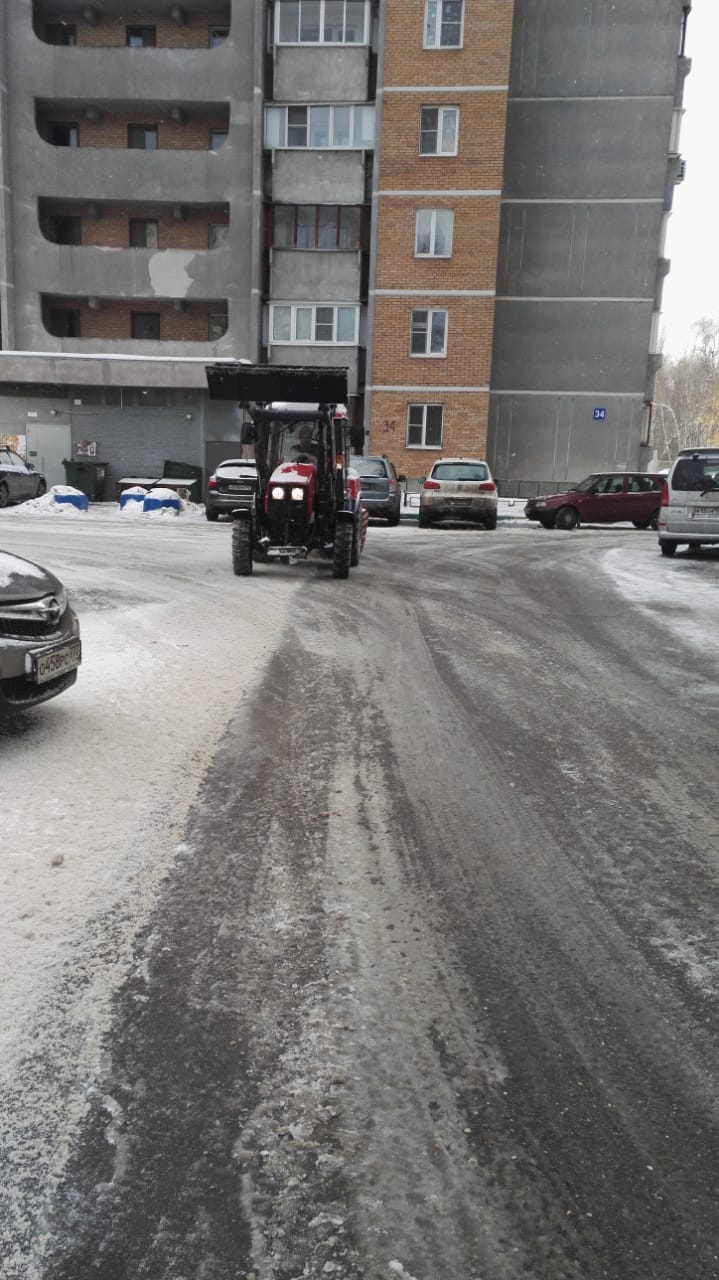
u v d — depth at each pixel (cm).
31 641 436
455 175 2892
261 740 482
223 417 2938
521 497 3173
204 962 269
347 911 303
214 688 581
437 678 636
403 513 2553
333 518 1140
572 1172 194
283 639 744
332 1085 218
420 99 2870
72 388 2941
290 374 1045
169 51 3012
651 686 629
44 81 3056
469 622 859
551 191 3056
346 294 3009
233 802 395
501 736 505
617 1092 220
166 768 434
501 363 3139
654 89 2988
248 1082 219
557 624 862
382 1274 169
